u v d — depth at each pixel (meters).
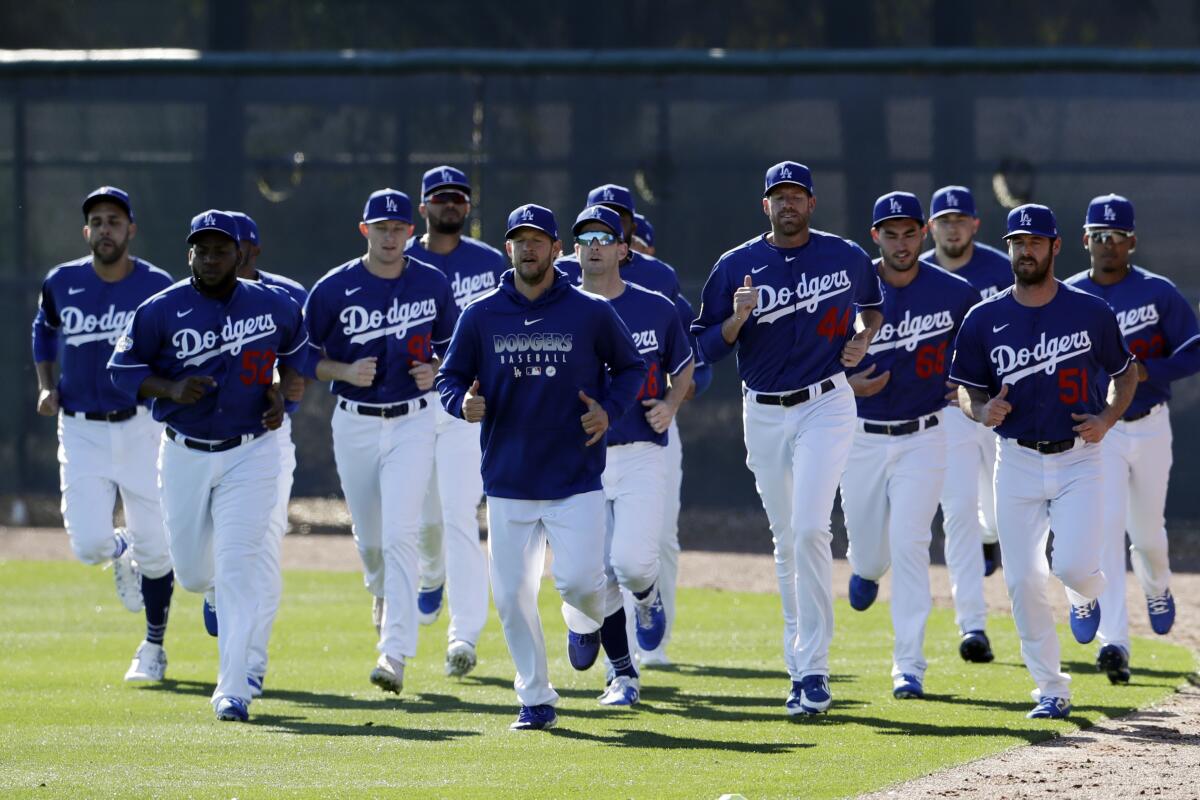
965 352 28.97
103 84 65.62
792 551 30.42
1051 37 71.25
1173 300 33.94
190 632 40.72
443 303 32.47
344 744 26.58
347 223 64.44
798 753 25.53
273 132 64.75
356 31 76.06
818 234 29.70
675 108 62.06
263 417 29.14
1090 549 28.25
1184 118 58.78
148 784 23.34
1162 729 27.36
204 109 65.12
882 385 30.75
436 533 36.88
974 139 60.19
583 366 26.77
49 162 65.94
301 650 37.69
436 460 33.66
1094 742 26.23
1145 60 58.88
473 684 33.16
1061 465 28.36
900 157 60.69
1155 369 33.66
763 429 29.89
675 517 35.28
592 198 33.47
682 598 47.09
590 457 27.19
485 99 63.41
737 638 39.75
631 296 30.42
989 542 40.16
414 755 25.58
